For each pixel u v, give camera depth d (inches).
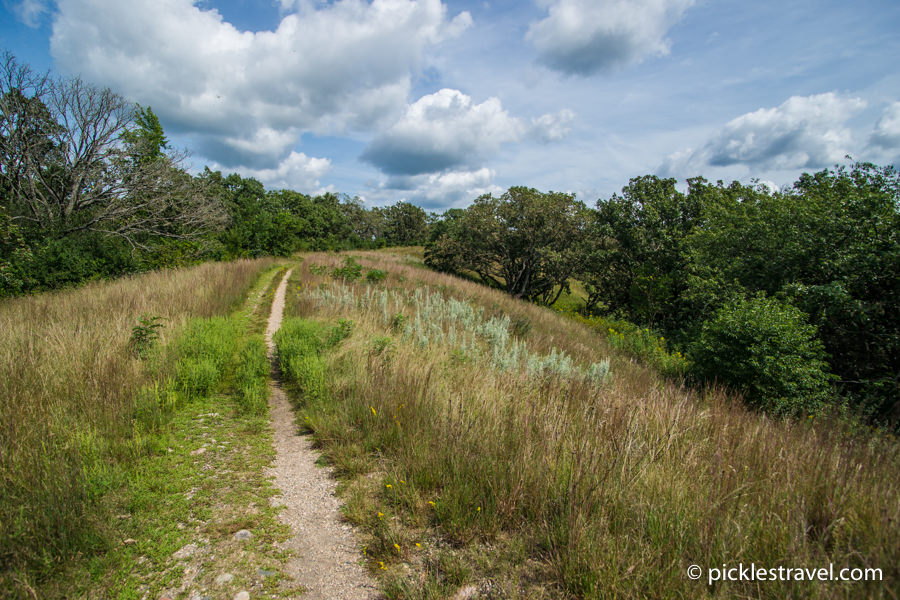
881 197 452.1
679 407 199.0
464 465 145.9
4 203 735.1
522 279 1402.6
